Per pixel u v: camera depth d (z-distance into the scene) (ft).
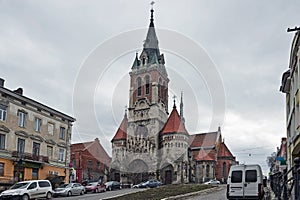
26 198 81.05
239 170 64.59
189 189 96.63
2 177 108.17
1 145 109.60
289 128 81.56
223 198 75.10
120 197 77.61
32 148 122.93
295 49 60.85
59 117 139.95
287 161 87.35
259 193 62.64
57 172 135.95
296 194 32.91
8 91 111.86
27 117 121.49
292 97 70.95
